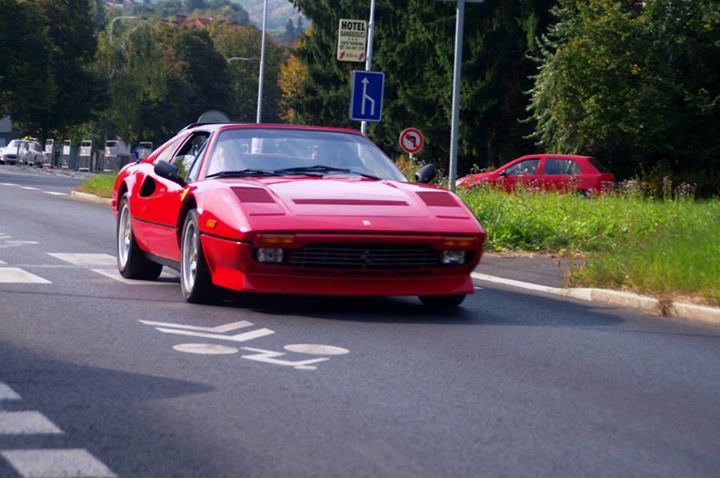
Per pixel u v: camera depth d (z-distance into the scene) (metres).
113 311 10.14
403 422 6.19
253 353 8.16
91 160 81.25
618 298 12.22
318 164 11.49
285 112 110.25
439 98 51.88
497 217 20.03
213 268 10.40
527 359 8.33
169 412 6.26
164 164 11.40
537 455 5.61
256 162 11.37
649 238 14.25
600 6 39.78
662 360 8.55
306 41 65.81
